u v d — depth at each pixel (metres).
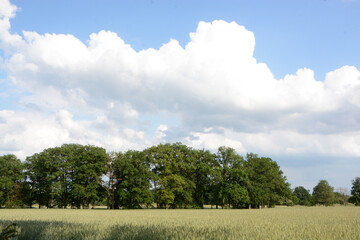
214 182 72.06
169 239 11.75
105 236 12.49
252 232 13.97
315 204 108.00
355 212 41.44
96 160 63.50
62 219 24.12
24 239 12.32
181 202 68.25
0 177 61.94
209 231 13.94
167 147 69.75
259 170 78.12
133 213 39.00
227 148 74.31
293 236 12.48
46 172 64.06
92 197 62.94
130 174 64.38
